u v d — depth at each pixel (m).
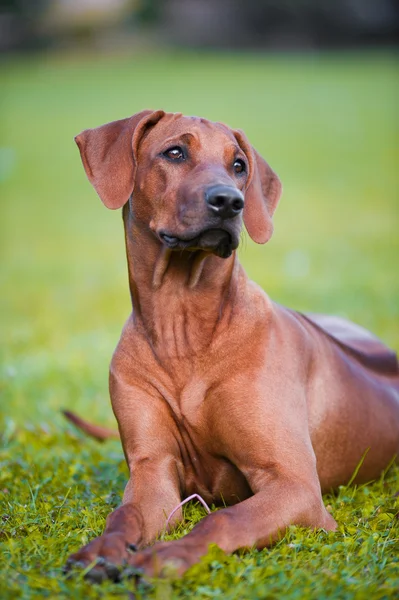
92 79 59.31
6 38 73.44
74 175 34.66
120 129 6.61
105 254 21.45
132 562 4.93
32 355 12.37
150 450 6.31
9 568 5.02
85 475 7.28
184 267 6.29
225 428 6.19
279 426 6.11
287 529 5.48
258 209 6.75
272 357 6.36
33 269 19.67
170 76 59.66
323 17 73.06
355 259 19.08
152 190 6.32
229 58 70.06
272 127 41.31
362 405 7.25
